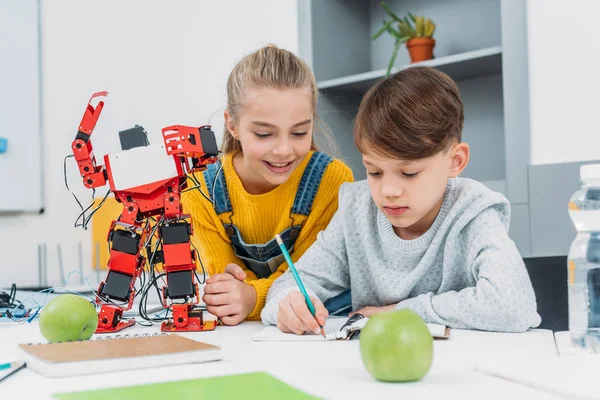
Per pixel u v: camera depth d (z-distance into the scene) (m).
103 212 2.81
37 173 2.74
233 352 0.69
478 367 0.56
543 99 1.84
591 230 0.72
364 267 1.13
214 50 2.63
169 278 0.92
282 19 2.43
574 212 0.74
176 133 0.90
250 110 1.09
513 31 1.87
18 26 2.68
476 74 2.22
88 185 0.93
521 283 0.87
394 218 0.95
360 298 1.15
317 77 2.36
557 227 1.80
